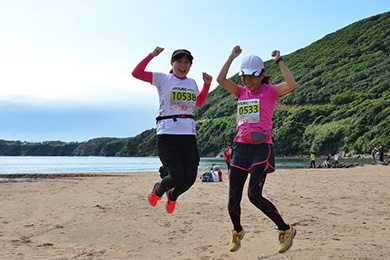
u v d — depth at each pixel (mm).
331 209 6258
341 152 81750
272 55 3584
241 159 3408
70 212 6109
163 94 3871
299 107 117875
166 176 3881
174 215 5879
